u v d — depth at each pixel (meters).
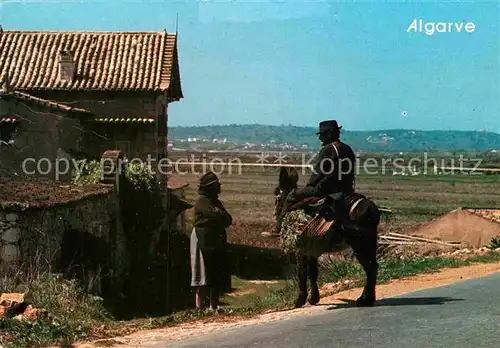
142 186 44.06
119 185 41.69
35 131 45.81
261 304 21.27
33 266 25.12
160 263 46.47
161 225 52.66
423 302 17.03
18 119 45.66
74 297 22.97
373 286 17.19
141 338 15.70
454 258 27.92
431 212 94.25
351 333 13.76
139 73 54.25
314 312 17.12
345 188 17.12
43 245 27.72
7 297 19.23
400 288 20.61
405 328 13.86
